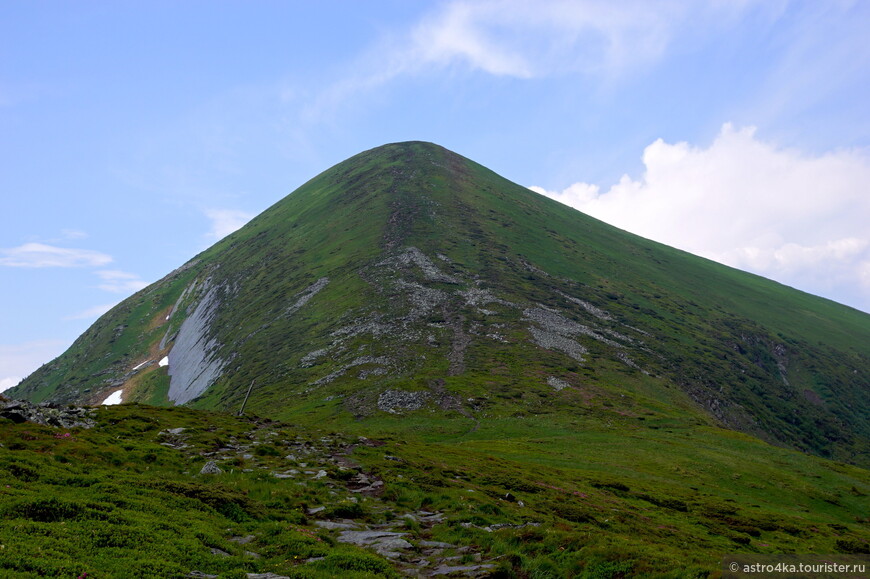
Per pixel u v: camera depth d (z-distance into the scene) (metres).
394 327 162.00
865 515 71.62
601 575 22.39
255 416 64.69
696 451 89.81
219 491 29.95
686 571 21.67
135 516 23.58
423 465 50.91
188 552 21.30
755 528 54.22
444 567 24.08
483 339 155.00
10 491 23.41
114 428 43.84
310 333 175.00
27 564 16.81
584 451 85.50
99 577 17.28
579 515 42.31
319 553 23.39
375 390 121.38
